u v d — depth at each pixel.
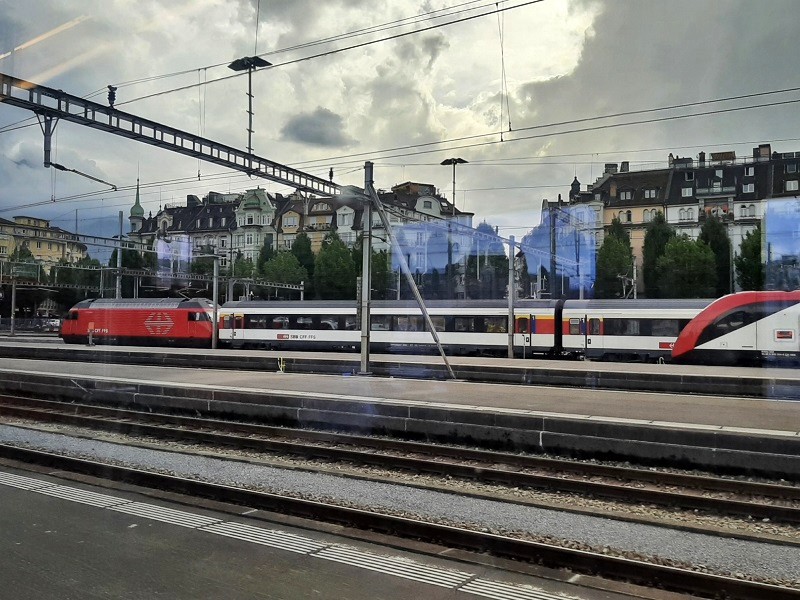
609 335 29.92
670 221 72.81
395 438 12.92
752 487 8.83
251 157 17.17
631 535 6.86
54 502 7.43
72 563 5.46
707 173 72.75
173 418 14.60
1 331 64.19
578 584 5.34
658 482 9.44
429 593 5.04
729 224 69.00
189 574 5.27
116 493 7.91
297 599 4.83
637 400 14.84
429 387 17.56
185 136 16.02
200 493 7.79
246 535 6.32
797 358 26.55
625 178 76.81
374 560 5.74
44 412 15.23
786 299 26.92
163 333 40.66
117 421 13.95
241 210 84.62
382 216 20.72
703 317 28.09
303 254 65.88
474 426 12.04
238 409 14.99
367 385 18.00
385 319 34.91
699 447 10.04
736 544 6.61
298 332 37.03
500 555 5.96
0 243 64.38
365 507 7.80
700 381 18.95
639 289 56.72
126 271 44.91
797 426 10.79
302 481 9.17
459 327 33.22
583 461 10.83
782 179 68.44
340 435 12.39
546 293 57.56
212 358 27.38
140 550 5.82
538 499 8.63
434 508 7.84
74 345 41.78
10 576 5.15
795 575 5.71
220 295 65.44
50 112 13.88
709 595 5.21
